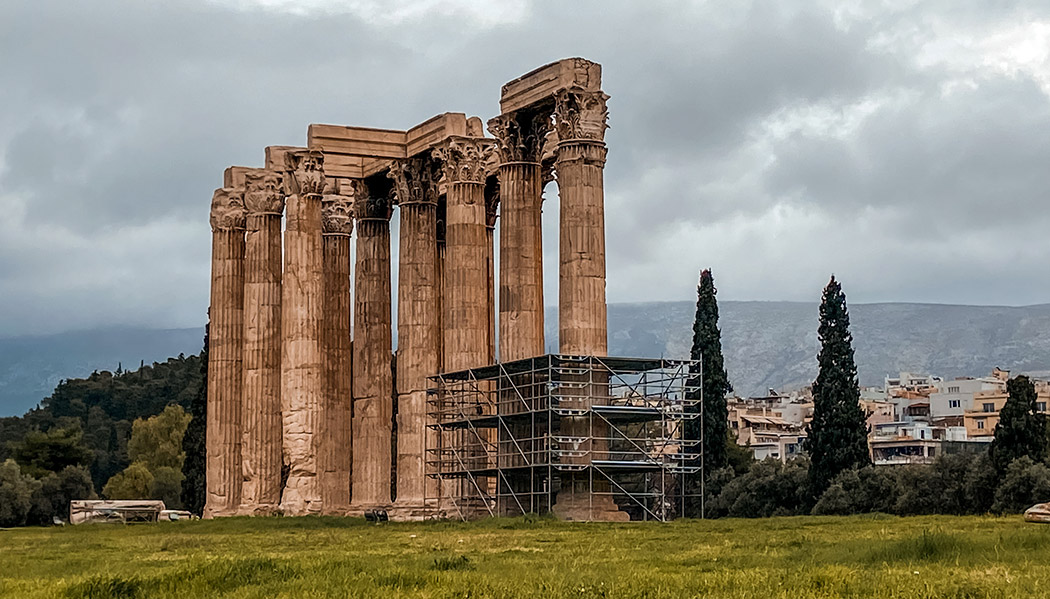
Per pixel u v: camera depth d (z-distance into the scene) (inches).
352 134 5132.9
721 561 2117.4
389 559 2290.8
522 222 4569.4
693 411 7199.8
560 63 4345.5
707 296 7322.8
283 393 4950.8
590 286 4252.0
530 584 1733.5
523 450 4392.2
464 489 4690.0
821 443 6530.5
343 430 5565.9
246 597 1712.6
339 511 5364.2
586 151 4298.7
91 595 1803.6
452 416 4837.6
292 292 4963.1
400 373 5113.2
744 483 6776.6
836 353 6599.4
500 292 4579.2
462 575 1844.2
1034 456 5703.7
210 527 4311.0
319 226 5049.2
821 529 3171.8
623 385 4311.0
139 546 3233.3
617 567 2028.8
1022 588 1593.3
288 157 5044.3
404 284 5157.5
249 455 5123.0
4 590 1923.0
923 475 5940.0
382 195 5546.3
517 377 4475.9
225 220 5502.0
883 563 1894.7
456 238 4815.5
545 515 4001.0
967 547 2087.8
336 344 5595.5
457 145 4845.0
